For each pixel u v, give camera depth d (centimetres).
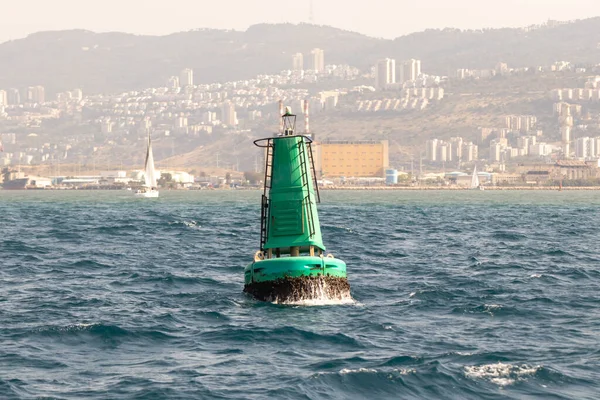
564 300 8019
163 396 4769
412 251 13550
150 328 6556
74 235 17462
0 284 9344
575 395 4834
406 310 7450
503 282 9400
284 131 7725
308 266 7488
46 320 6975
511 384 5009
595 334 6406
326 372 5188
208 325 6706
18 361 5562
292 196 7519
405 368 5281
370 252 13312
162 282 9344
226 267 11000
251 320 6825
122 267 11006
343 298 7688
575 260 12162
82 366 5453
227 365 5459
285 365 5447
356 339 6144
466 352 5753
